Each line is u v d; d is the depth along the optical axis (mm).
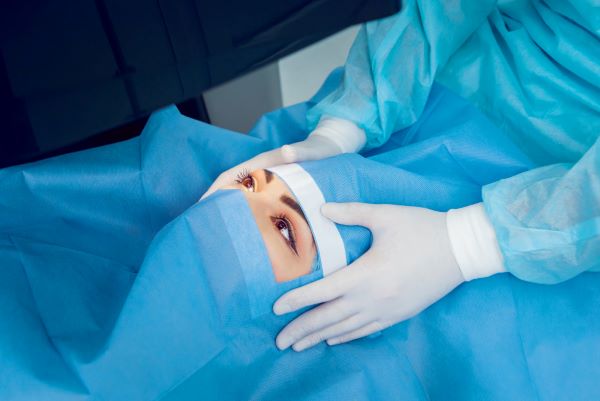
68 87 324
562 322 588
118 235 667
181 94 370
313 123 832
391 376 574
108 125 352
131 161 672
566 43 686
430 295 587
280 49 397
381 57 735
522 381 579
